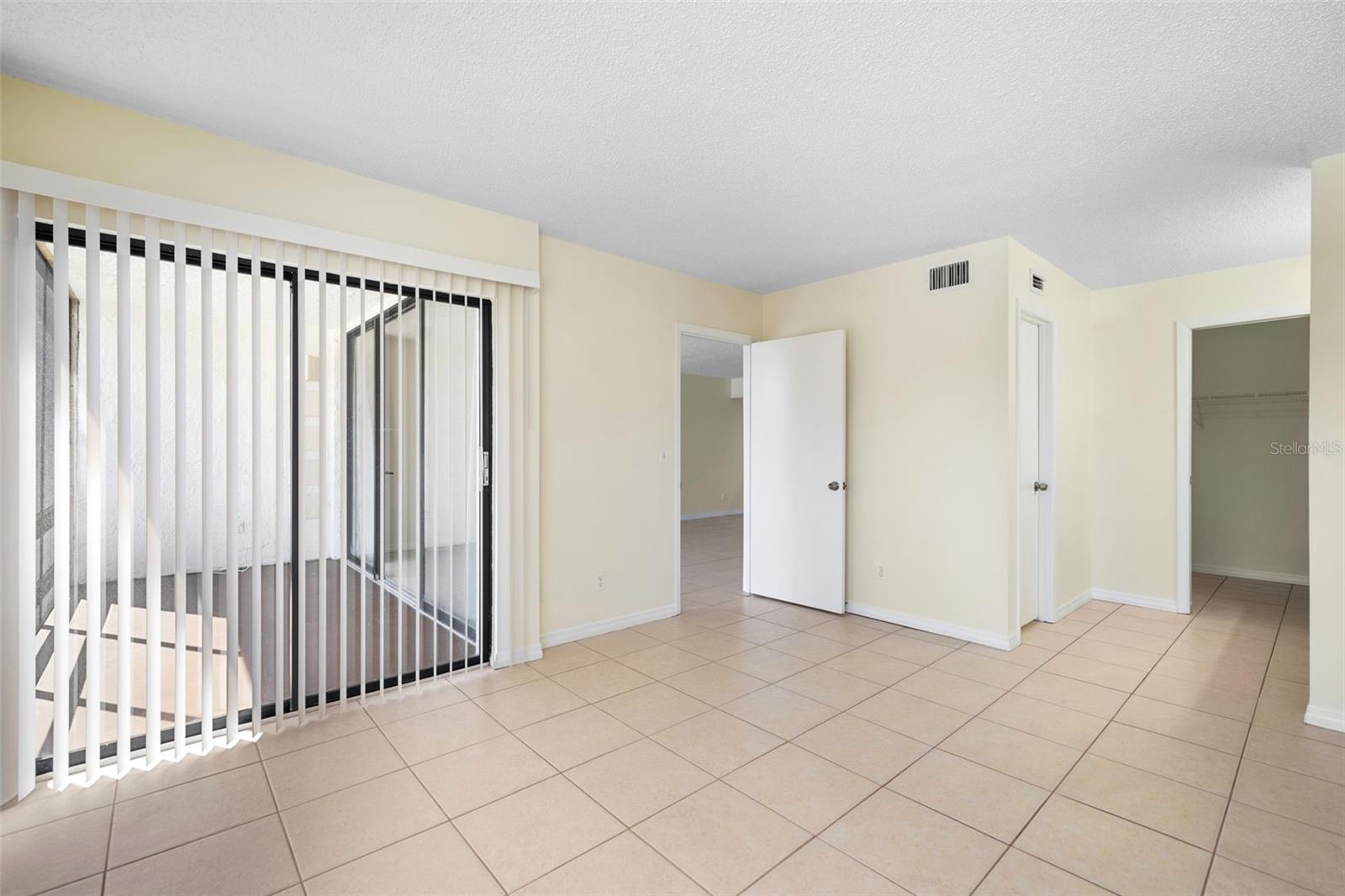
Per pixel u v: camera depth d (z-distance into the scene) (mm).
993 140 2504
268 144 2562
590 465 3883
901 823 1985
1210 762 2359
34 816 2016
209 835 1917
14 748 2100
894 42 1891
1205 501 5668
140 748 2416
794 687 3098
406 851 1852
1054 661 3449
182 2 1713
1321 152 2584
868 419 4328
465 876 1746
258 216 2549
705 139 2512
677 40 1891
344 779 2246
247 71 2057
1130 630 4004
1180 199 3074
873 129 2430
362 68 2047
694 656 3549
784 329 4902
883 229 3527
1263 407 5387
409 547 3107
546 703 2908
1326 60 1948
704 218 3363
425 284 3078
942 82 2105
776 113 2309
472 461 3309
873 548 4301
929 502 3982
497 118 2359
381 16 1784
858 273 4387
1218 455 5598
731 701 2924
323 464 2803
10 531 2080
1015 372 3717
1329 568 2643
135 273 2391
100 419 2256
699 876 1744
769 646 3709
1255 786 2189
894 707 2859
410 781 2232
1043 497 4203
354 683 2955
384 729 2641
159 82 2121
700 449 10695
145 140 2324
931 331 3977
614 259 4004
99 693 2238
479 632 3352
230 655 2510
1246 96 2166
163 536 2416
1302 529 5219
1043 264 4074
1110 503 4754
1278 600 4727
